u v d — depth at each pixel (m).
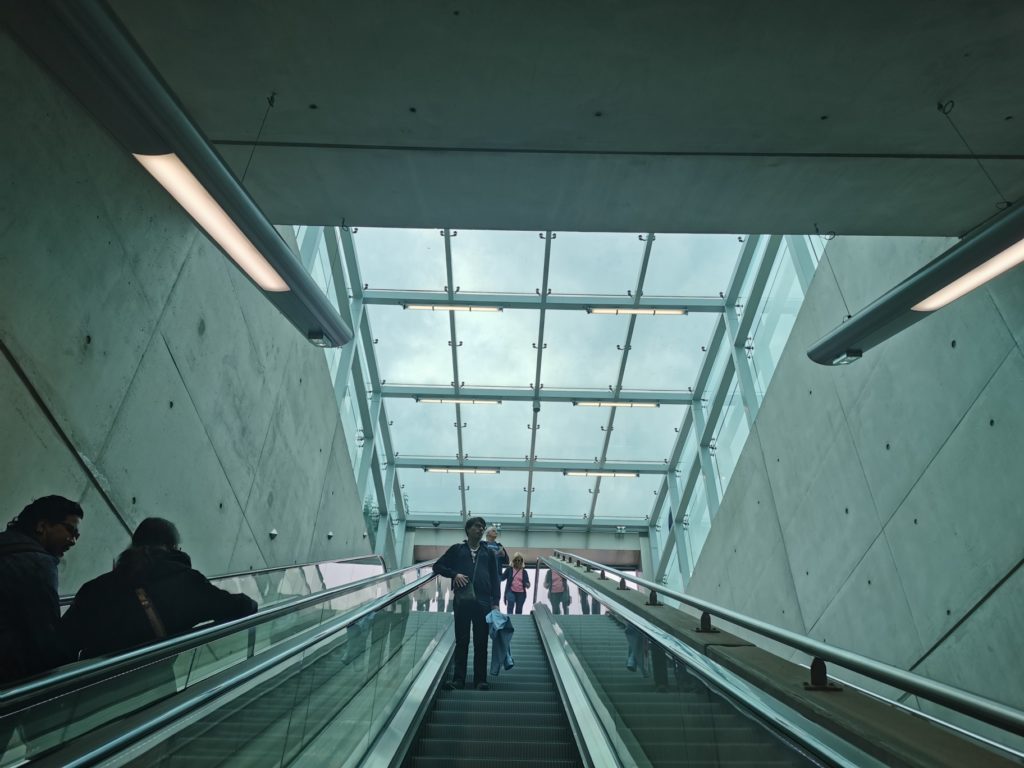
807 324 9.97
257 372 8.55
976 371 6.72
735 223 6.84
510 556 20.58
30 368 4.55
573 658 6.60
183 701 2.26
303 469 10.50
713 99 5.28
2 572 2.60
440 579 9.36
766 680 2.73
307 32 4.75
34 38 3.33
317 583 9.26
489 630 6.85
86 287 5.12
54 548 3.02
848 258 8.77
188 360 6.75
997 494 6.42
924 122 5.48
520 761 4.60
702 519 17.06
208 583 3.37
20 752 2.20
